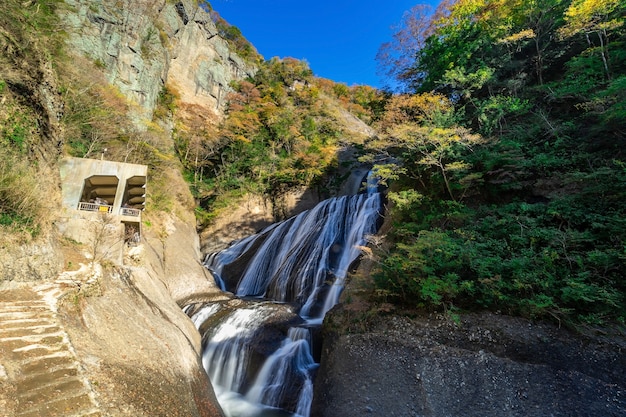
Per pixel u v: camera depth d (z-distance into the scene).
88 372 4.93
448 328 8.77
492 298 9.09
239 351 10.90
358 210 20.70
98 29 31.67
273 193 29.84
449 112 15.47
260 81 58.59
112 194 19.58
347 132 40.03
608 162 10.73
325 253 18.23
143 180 18.08
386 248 13.43
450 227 12.59
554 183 11.50
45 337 5.43
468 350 7.95
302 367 9.85
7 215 7.80
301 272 17.44
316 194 29.38
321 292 14.99
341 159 32.78
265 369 10.08
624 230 8.52
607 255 8.12
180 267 18.88
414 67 26.09
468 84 18.17
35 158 10.50
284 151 37.84
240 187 30.56
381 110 30.61
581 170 11.20
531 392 6.71
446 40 21.70
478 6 20.78
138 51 36.09
